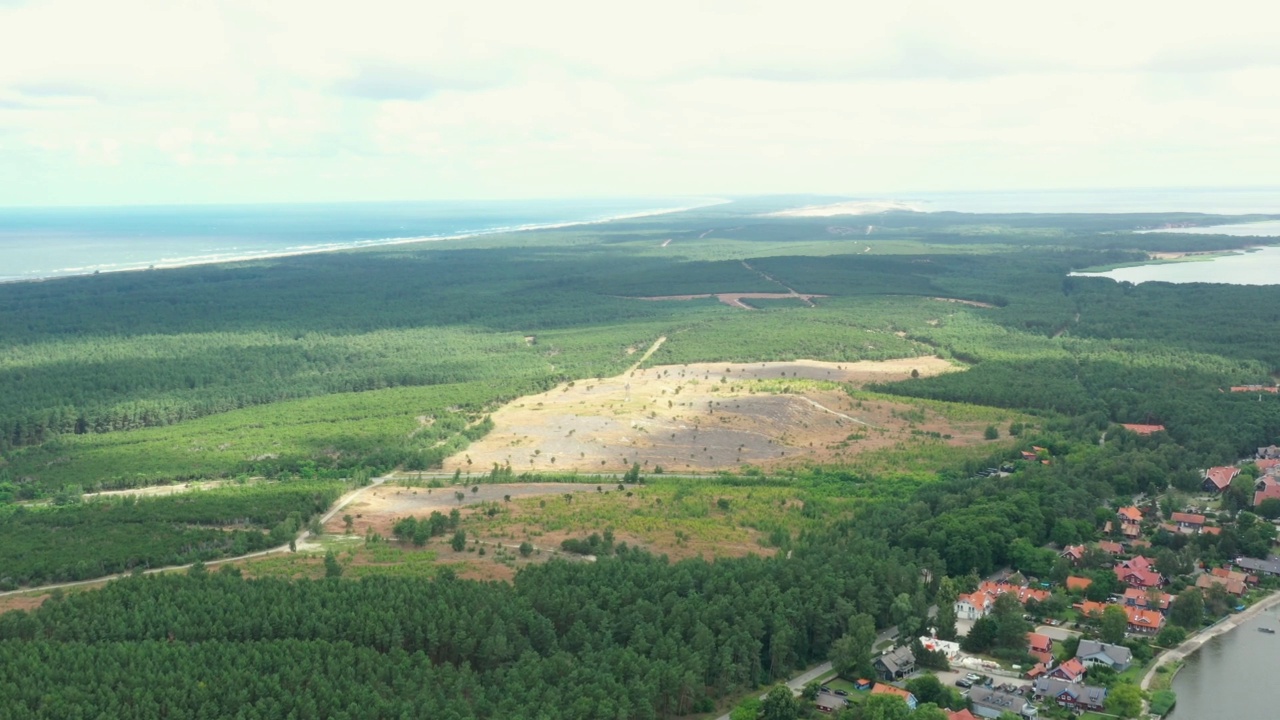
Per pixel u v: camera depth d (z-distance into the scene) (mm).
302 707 194250
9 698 193000
